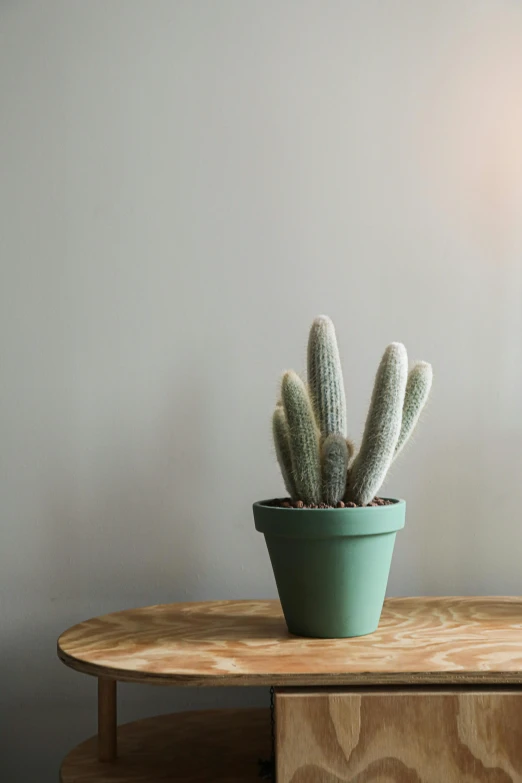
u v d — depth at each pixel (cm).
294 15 140
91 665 103
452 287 139
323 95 140
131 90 140
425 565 138
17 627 138
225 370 139
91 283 140
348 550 109
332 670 99
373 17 140
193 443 139
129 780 112
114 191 140
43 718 138
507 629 114
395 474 138
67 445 139
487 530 138
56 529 138
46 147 140
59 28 140
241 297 139
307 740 98
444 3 140
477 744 98
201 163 140
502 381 138
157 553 138
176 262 139
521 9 140
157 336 139
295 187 139
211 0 140
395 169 139
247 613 124
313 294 139
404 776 97
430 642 108
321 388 114
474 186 139
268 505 116
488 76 139
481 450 138
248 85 140
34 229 140
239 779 113
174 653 106
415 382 116
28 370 139
